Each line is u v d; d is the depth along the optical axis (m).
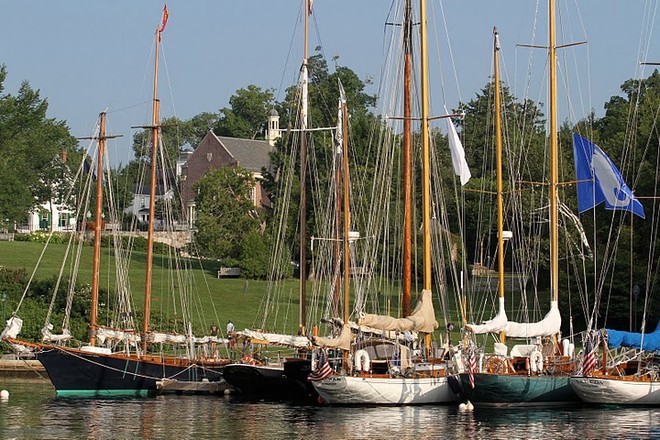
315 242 100.25
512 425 46.41
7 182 130.50
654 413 50.28
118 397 59.34
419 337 57.47
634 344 52.53
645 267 80.44
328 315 67.12
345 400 52.00
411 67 60.22
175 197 154.50
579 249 83.06
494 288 97.06
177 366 61.81
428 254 54.34
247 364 59.31
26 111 139.50
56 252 121.19
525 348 55.03
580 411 51.03
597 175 59.00
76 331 77.50
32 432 45.56
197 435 44.59
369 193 92.12
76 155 160.62
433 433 44.34
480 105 130.62
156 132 69.19
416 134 79.50
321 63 134.50
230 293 104.12
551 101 58.25
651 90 104.00
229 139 187.12
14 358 74.81
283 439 43.25
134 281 107.88
